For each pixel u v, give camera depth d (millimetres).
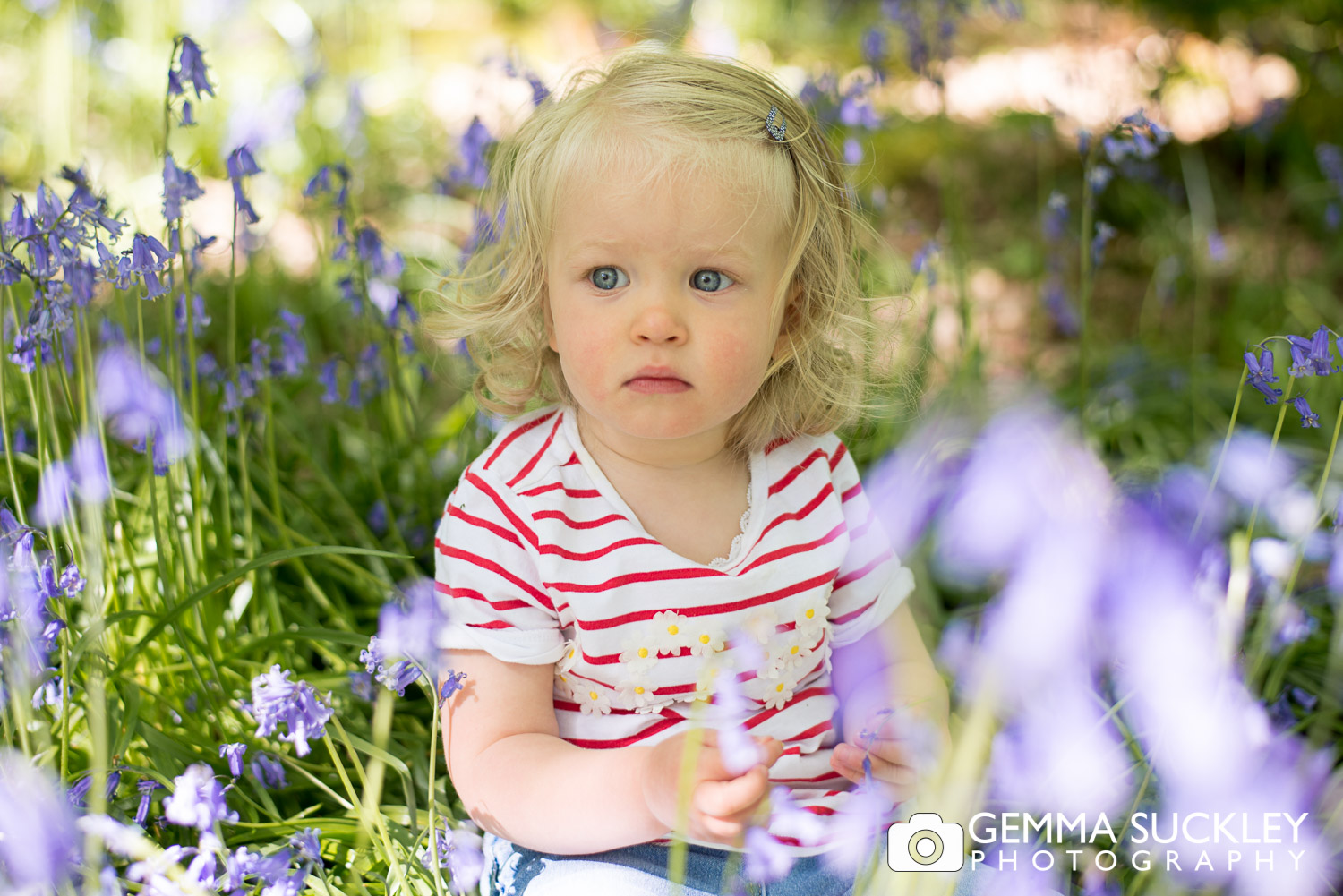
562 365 1676
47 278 1754
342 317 3465
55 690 1710
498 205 2000
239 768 1598
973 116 6043
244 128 4172
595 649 1667
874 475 2566
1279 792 1545
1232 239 4527
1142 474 2594
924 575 2449
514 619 1686
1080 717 1456
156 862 1343
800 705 1758
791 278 1777
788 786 1714
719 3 7781
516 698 1675
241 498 2488
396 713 2156
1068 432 2809
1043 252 4016
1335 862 1662
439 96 6074
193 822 1341
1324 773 1726
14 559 1536
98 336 2678
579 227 1597
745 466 1818
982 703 1166
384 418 2818
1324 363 1793
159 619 1986
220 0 5281
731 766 1310
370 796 1627
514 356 1903
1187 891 1620
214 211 4312
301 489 2729
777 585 1726
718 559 1732
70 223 1764
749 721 1713
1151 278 4402
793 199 1673
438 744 2072
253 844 1789
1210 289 4352
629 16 7578
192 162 2051
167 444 2014
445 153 4723
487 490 1731
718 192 1573
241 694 2057
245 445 2338
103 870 1348
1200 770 1374
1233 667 1772
